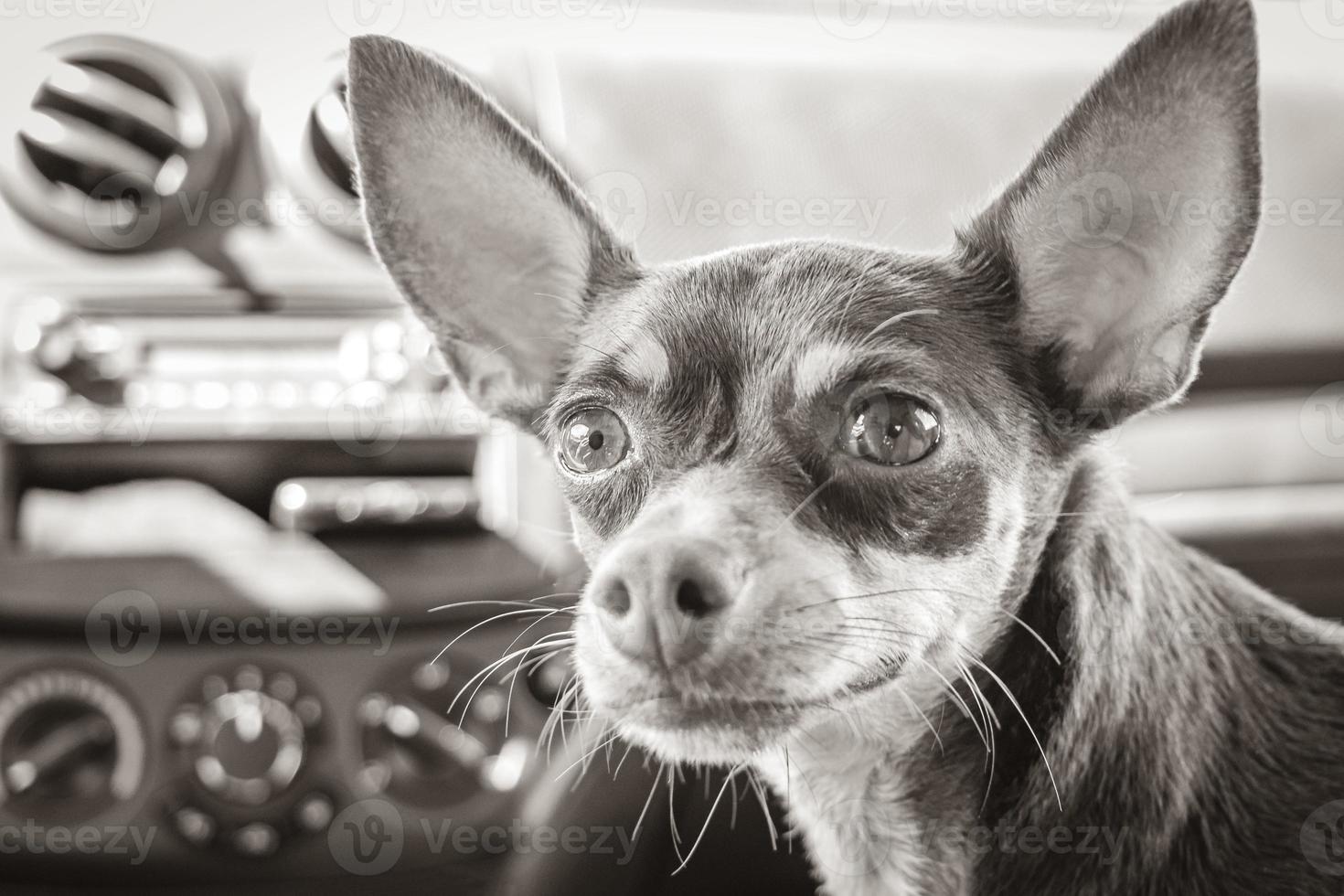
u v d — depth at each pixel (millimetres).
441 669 388
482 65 444
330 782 388
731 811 398
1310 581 429
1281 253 452
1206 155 362
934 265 387
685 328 371
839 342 363
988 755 383
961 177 452
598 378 376
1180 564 391
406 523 392
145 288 399
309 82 406
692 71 457
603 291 406
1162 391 378
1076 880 372
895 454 358
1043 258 384
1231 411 448
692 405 365
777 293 374
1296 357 441
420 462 402
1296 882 362
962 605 366
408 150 390
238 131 401
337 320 403
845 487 356
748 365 364
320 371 401
